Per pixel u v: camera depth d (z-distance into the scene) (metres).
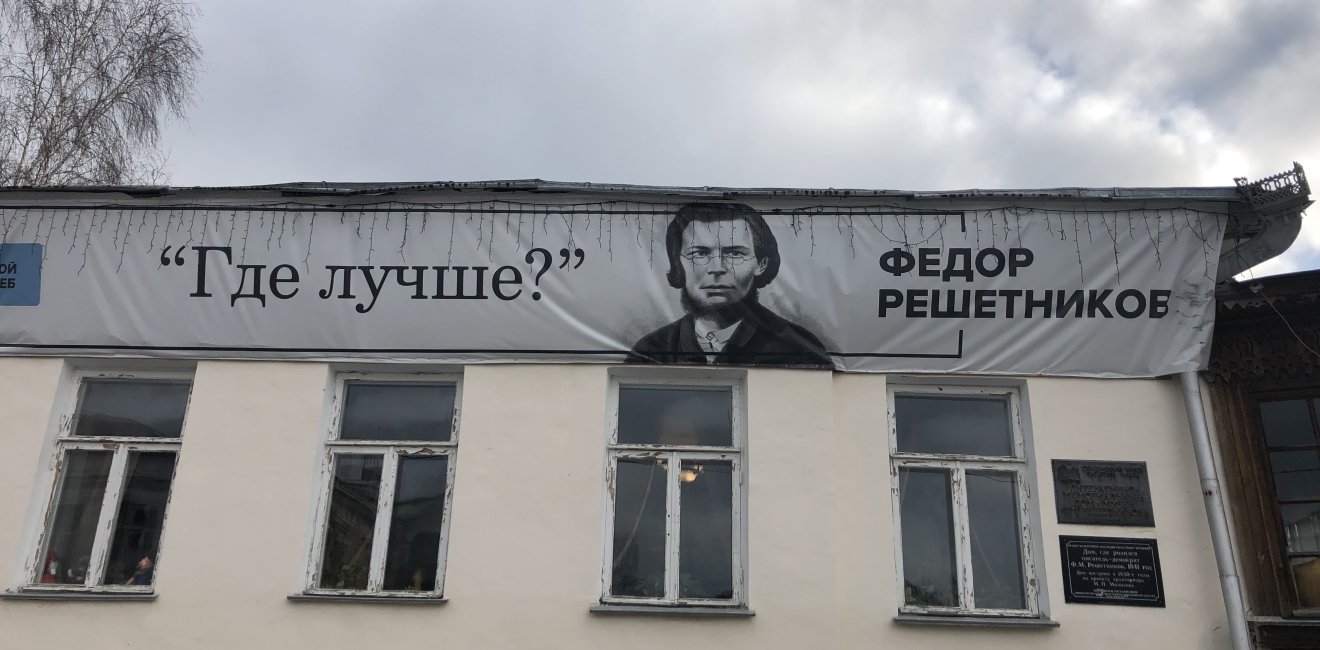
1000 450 6.95
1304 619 6.20
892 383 7.05
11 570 6.54
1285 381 6.71
